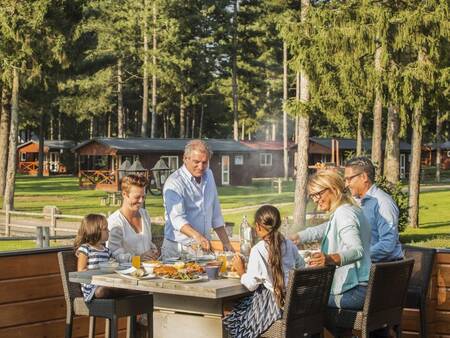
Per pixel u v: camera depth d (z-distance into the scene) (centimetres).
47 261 654
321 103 2366
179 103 7600
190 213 714
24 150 7562
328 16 2312
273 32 6575
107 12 6234
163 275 558
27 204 3794
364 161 662
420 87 2266
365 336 568
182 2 6341
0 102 4359
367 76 2286
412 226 2725
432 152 8494
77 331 677
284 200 4078
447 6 2220
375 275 562
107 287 599
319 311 577
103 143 4878
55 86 4631
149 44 6644
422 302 685
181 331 614
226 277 581
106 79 6088
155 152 4922
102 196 4397
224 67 7225
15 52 3412
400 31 2244
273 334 556
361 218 591
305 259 630
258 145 5962
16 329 634
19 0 3375
